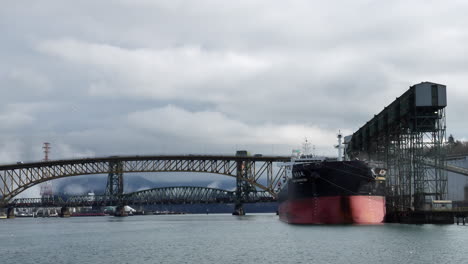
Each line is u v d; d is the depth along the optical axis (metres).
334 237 78.25
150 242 85.25
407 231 84.81
